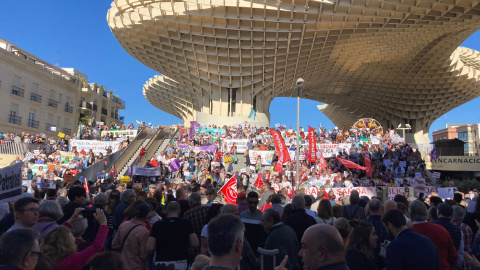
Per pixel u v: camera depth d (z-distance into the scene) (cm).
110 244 639
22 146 2809
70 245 368
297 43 3422
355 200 705
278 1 2908
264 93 4297
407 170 2461
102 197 656
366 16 2881
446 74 4491
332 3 2823
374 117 6219
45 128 4300
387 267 372
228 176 2064
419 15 2872
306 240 283
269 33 3322
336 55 3753
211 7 3047
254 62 3759
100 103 5922
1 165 2558
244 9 3095
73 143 2920
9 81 3694
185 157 2491
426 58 4112
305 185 1912
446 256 449
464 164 3719
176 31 3400
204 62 3838
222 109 4200
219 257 271
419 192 1495
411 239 369
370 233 399
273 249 447
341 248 276
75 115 5025
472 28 3262
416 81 4741
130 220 536
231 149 2672
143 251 496
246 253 470
